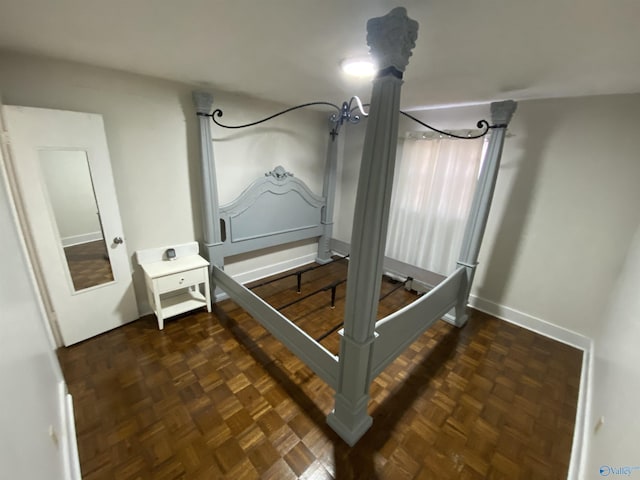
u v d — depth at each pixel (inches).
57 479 40.8
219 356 84.8
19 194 71.0
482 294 116.5
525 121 94.9
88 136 77.8
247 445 59.0
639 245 72.0
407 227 131.3
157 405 67.4
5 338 32.2
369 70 65.9
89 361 80.4
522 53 50.8
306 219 146.9
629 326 56.0
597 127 83.6
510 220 103.9
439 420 66.6
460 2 35.0
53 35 53.3
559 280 97.4
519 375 82.1
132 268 97.5
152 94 88.6
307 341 69.1
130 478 52.3
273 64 66.6
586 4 33.5
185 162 101.0
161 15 43.6
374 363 62.5
